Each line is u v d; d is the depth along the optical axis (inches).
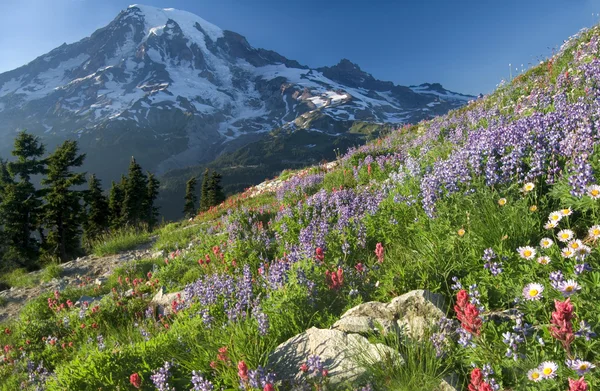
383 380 150.0
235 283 288.8
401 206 305.3
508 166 247.8
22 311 516.4
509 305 171.0
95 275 639.8
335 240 310.0
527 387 126.2
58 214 2048.5
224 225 671.8
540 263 171.3
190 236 761.6
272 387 141.6
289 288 236.8
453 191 258.4
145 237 831.7
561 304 121.3
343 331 184.2
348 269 241.4
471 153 272.5
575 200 205.9
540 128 271.1
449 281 202.7
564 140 243.9
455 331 162.6
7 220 2023.9
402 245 265.3
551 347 138.7
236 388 164.4
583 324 130.4
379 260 239.3
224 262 425.1
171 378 190.9
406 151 614.9
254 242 446.3
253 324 214.5
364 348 167.8
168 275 474.3
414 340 163.6
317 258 259.4
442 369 150.7
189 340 222.8
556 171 236.8
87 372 211.8
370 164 633.0
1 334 436.1
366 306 195.0
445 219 240.8
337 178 679.7
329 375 160.6
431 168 367.2
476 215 226.1
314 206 475.5
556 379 125.5
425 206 257.0
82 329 382.0
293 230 440.1
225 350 177.3
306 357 176.1
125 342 300.5
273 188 1018.1
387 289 208.8
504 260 187.9
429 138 597.0
